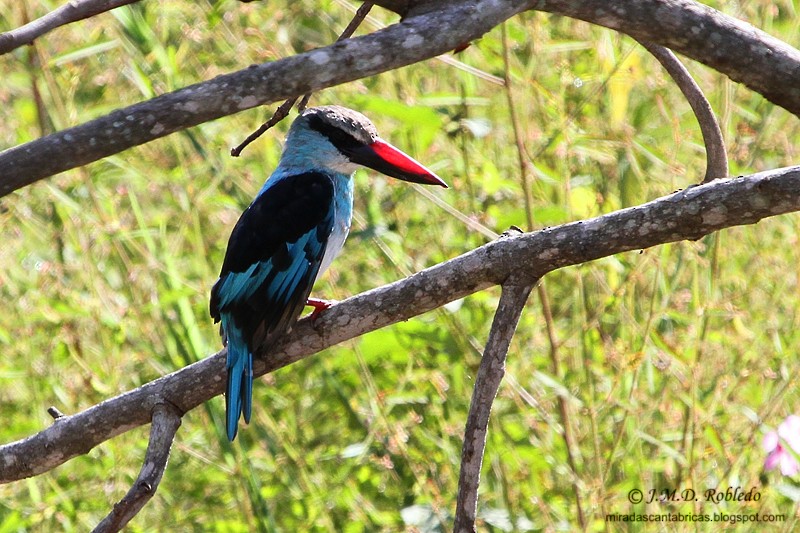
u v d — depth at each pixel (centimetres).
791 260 1060
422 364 1056
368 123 895
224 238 1159
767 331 1052
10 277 1139
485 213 1038
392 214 1082
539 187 1123
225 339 813
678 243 1018
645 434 957
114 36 1136
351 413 1082
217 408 1005
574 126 1064
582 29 1170
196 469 1081
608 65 1057
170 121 458
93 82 1255
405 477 1045
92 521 1030
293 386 1108
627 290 1026
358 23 618
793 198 548
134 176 1155
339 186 896
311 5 1177
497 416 1009
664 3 557
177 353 1052
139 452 1081
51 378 1062
